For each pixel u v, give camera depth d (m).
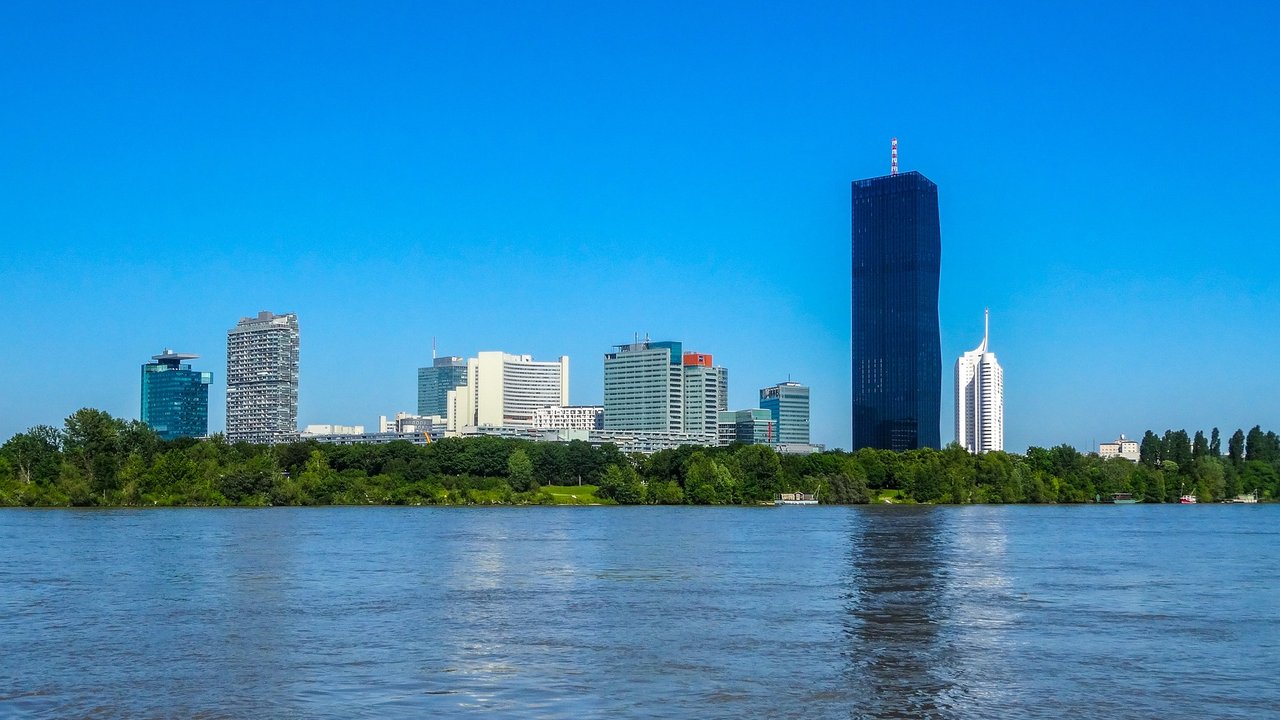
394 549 166.12
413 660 75.00
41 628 88.88
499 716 59.97
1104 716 60.56
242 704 62.84
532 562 145.00
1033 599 106.31
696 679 69.06
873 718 60.00
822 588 115.44
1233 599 106.62
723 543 180.38
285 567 137.38
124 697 64.62
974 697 64.62
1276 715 60.88
